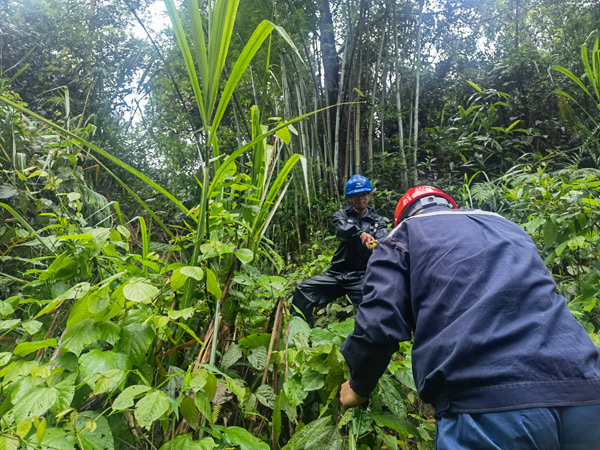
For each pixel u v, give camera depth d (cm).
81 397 104
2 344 133
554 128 566
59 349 112
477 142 573
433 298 107
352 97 626
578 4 720
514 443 86
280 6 506
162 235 452
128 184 542
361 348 110
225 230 163
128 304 119
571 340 96
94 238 138
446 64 823
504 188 307
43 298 140
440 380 99
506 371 91
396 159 564
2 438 79
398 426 121
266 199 169
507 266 106
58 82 595
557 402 87
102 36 653
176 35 126
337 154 562
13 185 204
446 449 95
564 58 632
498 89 649
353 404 123
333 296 332
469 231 116
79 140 120
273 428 124
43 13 625
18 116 243
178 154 632
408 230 124
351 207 348
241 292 162
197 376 99
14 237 184
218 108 132
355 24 624
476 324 96
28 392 94
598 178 281
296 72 526
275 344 142
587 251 224
